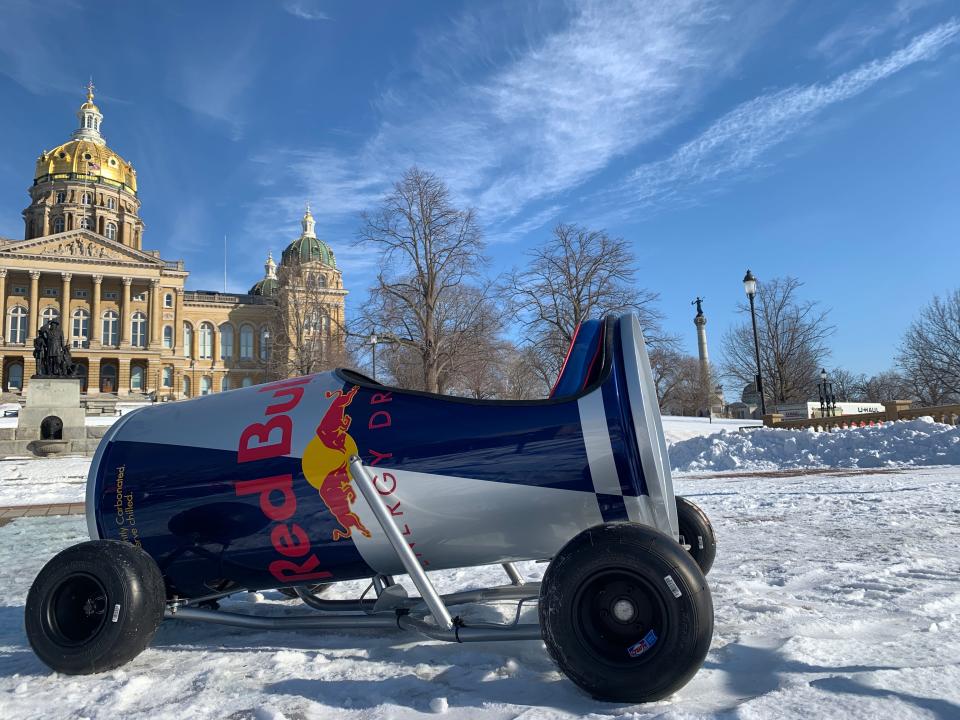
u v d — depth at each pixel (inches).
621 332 119.9
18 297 3036.4
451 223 1455.5
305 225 4077.3
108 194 3575.3
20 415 1111.6
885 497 313.1
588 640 93.0
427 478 116.8
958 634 112.9
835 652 103.7
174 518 129.3
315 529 123.0
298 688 100.1
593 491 111.7
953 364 1577.3
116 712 94.2
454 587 171.8
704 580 92.6
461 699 93.8
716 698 90.4
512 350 1489.9
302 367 1953.7
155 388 3137.3
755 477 482.3
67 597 116.5
